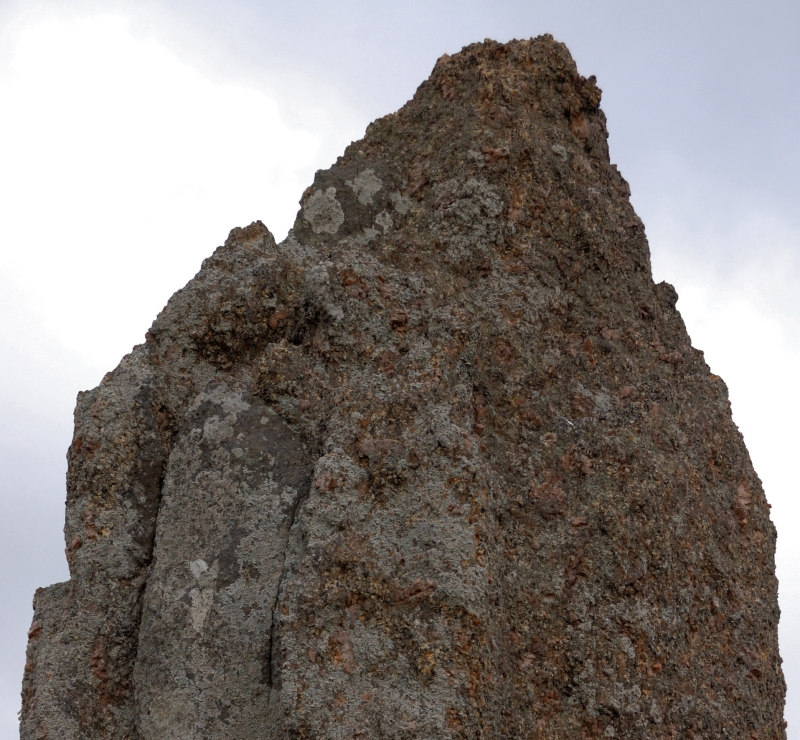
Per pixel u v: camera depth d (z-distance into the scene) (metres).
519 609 8.64
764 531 10.12
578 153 10.75
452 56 11.10
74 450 9.22
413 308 9.16
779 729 9.72
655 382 10.03
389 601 8.00
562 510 8.96
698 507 9.43
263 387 9.09
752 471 10.38
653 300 10.78
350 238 10.12
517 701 8.40
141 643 8.66
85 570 8.88
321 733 7.70
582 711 8.49
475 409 9.16
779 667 9.93
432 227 10.07
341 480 8.27
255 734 8.16
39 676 8.77
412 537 8.14
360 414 8.48
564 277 10.12
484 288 9.75
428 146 10.66
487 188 10.04
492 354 9.47
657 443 9.47
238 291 9.48
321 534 8.14
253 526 8.63
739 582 9.69
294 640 7.89
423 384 8.53
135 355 9.43
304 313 9.29
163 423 9.25
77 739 8.58
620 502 8.99
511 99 10.51
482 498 8.28
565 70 10.91
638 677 8.65
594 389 9.74
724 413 10.44
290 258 9.87
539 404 9.39
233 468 8.83
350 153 10.90
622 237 10.61
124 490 9.02
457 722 7.77
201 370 9.44
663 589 8.94
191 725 8.25
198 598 8.52
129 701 8.72
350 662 7.86
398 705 7.77
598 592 8.73
